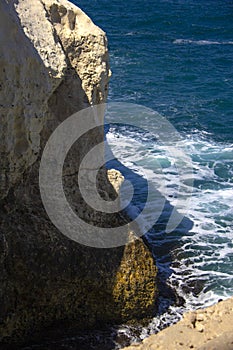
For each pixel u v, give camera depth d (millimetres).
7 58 15031
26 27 16406
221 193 26016
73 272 17781
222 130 33656
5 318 16969
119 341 18000
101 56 18531
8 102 15266
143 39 53844
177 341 12500
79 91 18203
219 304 13570
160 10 64375
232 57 49000
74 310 18031
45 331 17797
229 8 66375
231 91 40281
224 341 12258
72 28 18422
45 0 18000
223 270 21188
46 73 16359
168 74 43562
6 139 15625
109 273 18250
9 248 16891
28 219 17375
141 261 18812
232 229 23406
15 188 17047
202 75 43656
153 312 18938
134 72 43594
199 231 23078
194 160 29172
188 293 20062
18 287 17078
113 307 18359
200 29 58344
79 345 17688
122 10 63969
